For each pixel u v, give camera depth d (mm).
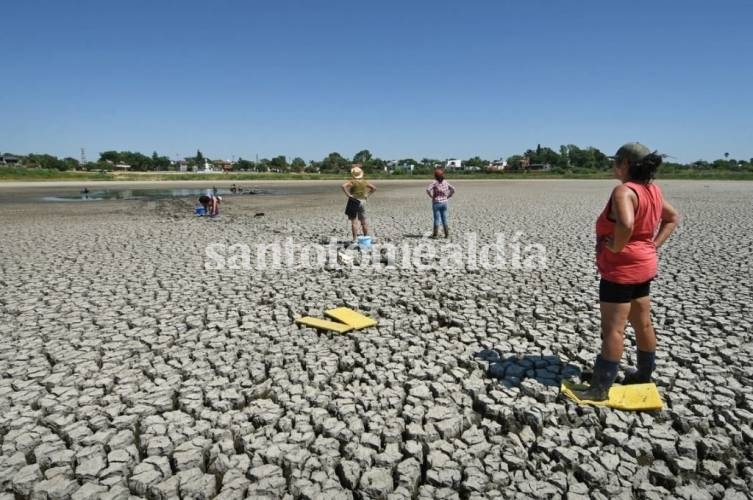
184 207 24516
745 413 3764
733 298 6848
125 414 3895
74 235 13477
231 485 3064
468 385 4297
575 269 8898
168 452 3428
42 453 3387
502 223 16031
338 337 5492
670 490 3090
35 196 34562
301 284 7836
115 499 2988
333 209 22500
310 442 3521
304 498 2984
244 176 80000
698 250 10523
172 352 5109
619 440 3469
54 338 5500
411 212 20375
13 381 4469
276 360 4805
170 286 7711
